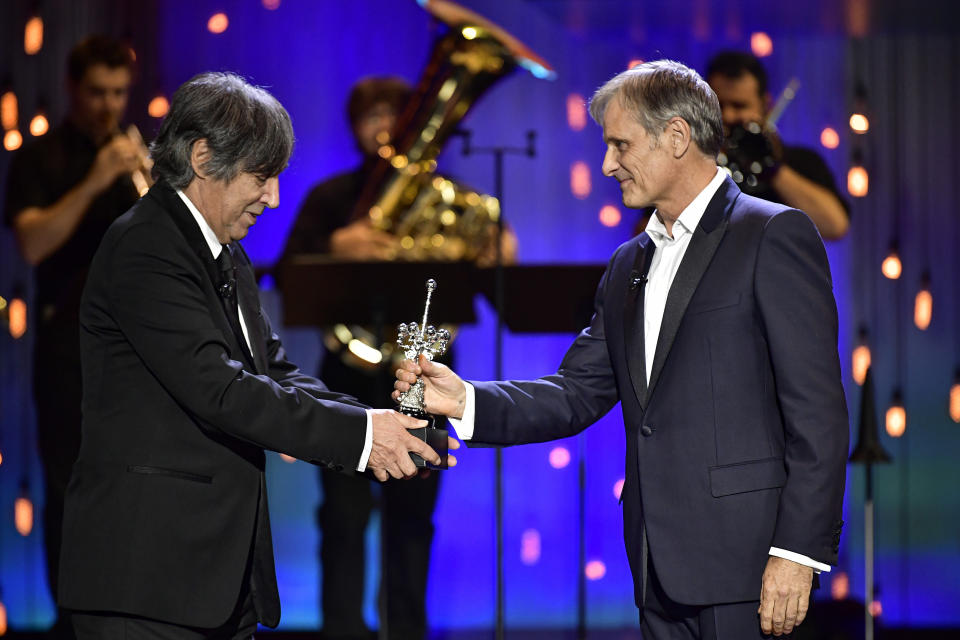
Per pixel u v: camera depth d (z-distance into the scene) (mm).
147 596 7719
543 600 18766
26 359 18734
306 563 20016
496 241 14406
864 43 20047
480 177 20453
